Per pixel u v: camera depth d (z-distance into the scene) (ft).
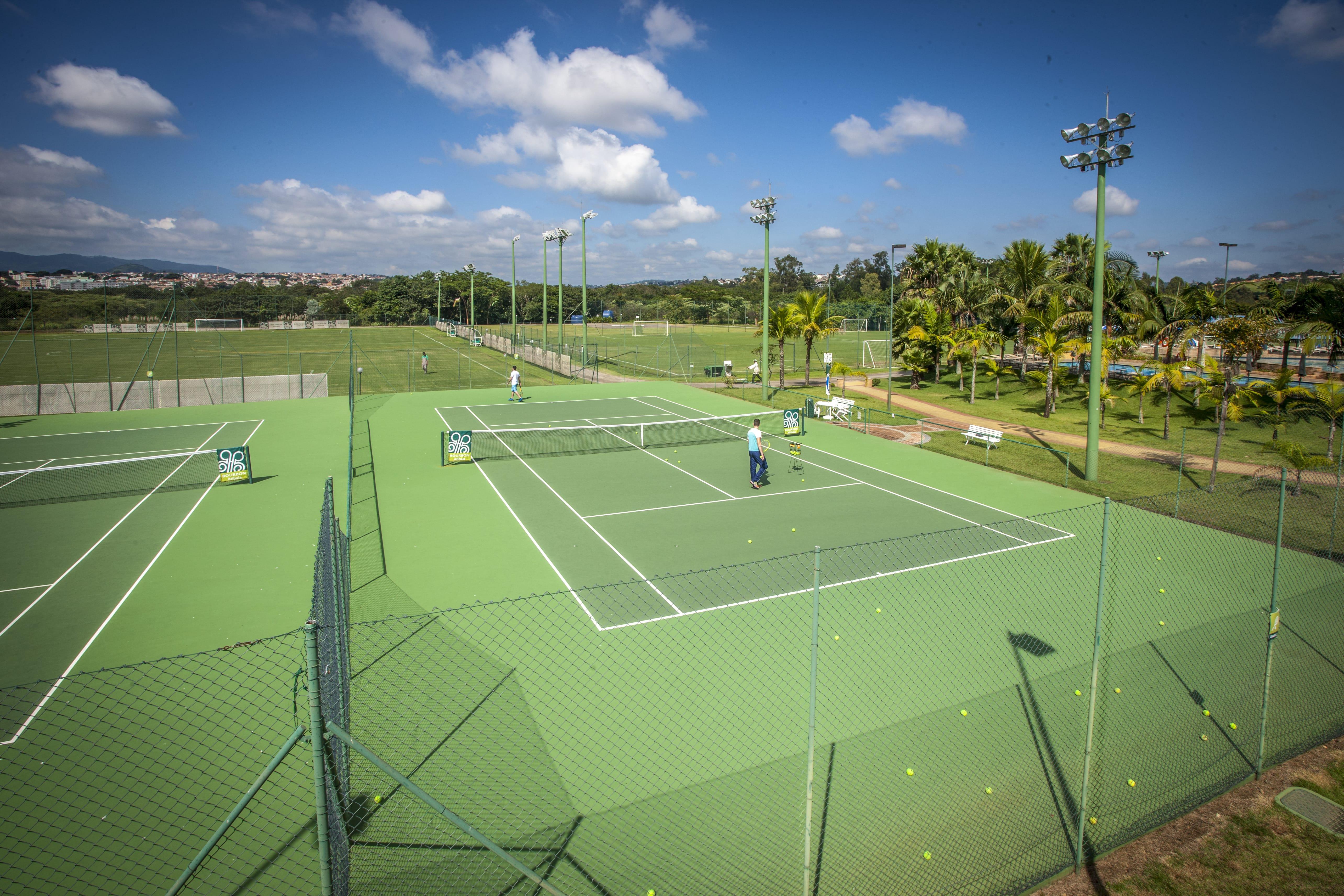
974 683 30.19
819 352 208.03
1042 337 104.53
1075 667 31.19
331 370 166.09
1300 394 90.53
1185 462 73.20
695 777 23.67
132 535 51.11
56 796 22.25
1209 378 101.04
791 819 21.58
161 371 159.94
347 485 65.41
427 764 24.21
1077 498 61.11
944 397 123.85
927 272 151.53
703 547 48.91
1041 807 22.18
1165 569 43.45
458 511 57.52
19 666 32.01
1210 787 23.26
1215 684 29.66
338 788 17.92
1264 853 20.74
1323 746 25.62
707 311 394.73
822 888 18.67
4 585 41.75
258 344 229.04
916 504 59.36
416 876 19.13
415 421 99.14
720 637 34.86
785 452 80.07
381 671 30.96
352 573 44.01
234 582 42.50
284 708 27.43
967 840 20.70
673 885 18.80
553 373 164.04
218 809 21.77
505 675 30.81
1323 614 36.47
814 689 18.13
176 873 19.10
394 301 404.57
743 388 133.69
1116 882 19.53
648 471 71.41
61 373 151.94
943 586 41.34
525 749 25.20
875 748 25.30
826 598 39.78
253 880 18.95
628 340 258.37
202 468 71.56
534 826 21.15
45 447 81.41
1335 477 64.34
